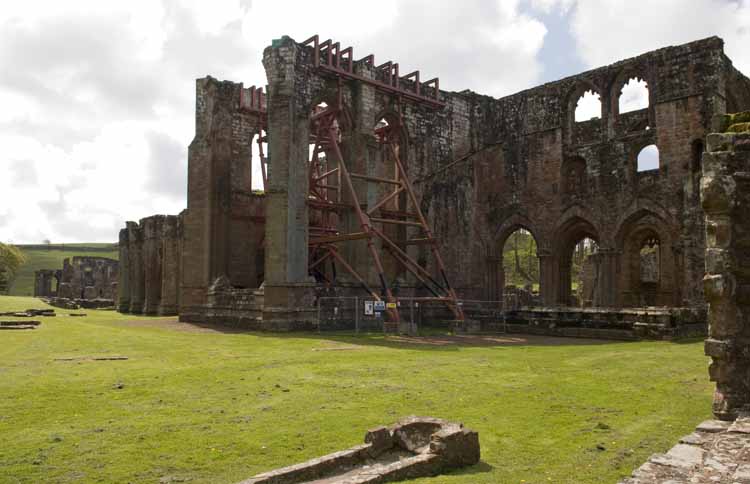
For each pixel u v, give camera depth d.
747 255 10.00
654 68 32.88
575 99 37.03
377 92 33.16
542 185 37.50
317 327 28.39
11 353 17.73
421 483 6.49
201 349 19.23
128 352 18.20
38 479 6.80
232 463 7.41
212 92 36.84
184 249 36.53
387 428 7.70
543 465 7.37
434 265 35.53
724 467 6.33
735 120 11.12
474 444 7.46
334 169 35.50
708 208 10.23
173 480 6.83
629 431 8.97
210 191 36.16
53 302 59.66
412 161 35.03
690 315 24.34
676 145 31.83
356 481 6.28
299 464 6.73
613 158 34.53
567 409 10.41
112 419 9.51
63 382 12.62
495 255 39.41
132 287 54.31
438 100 36.38
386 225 34.56
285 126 29.00
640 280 40.88
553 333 26.33
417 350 19.50
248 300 30.39
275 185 28.91
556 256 37.03
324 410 10.21
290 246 28.56
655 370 14.66
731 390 9.60
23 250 147.12
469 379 13.41
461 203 37.41
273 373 14.09
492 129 40.16
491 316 29.70
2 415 9.73
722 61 31.06
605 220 34.59
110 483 6.71
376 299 27.28
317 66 30.08
